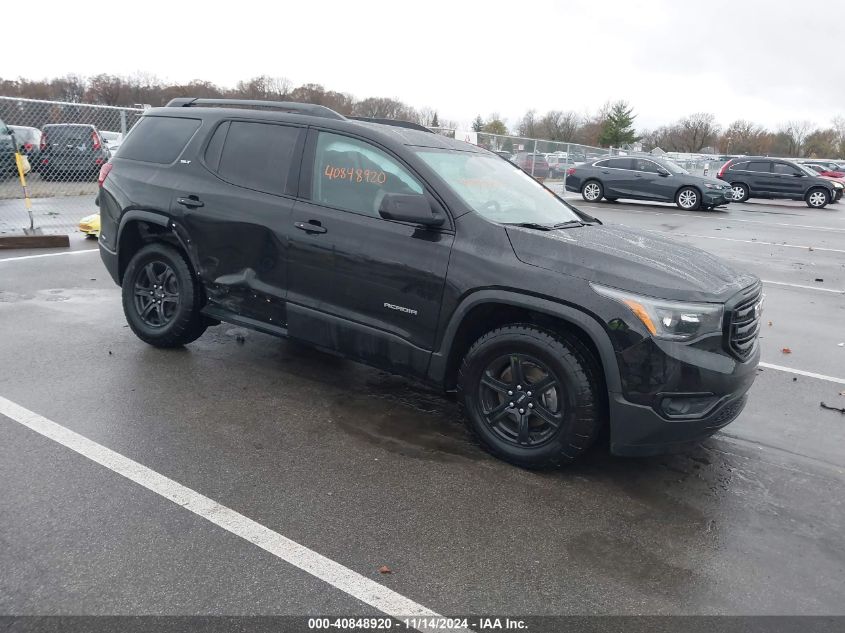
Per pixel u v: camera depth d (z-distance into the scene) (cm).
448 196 393
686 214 1947
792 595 282
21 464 347
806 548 318
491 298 367
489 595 271
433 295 386
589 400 351
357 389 479
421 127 509
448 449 396
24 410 411
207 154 489
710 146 7612
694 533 325
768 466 400
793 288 942
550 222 428
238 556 284
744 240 1433
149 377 475
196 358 520
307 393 466
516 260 365
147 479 340
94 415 409
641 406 340
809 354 630
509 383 376
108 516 306
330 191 431
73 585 261
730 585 287
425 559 291
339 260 418
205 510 316
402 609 260
